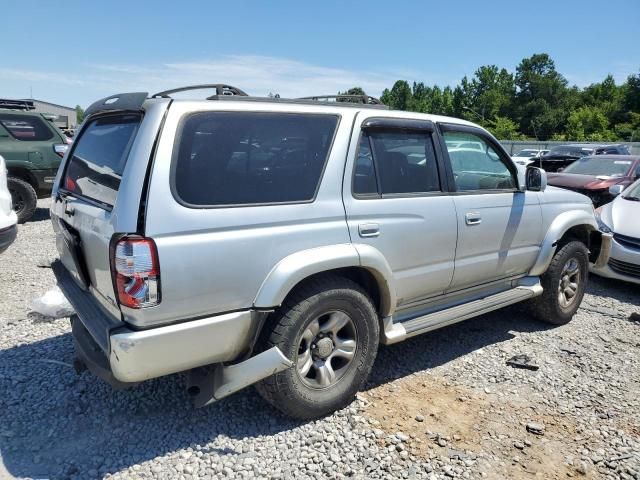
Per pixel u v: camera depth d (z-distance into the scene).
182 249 2.49
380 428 3.12
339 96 3.64
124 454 2.82
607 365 4.14
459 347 4.40
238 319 2.71
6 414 3.17
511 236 4.28
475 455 2.91
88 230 2.80
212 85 3.04
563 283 4.93
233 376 2.80
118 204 2.47
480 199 3.98
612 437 3.15
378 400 3.45
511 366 4.06
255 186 2.79
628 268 6.12
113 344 2.44
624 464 2.90
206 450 2.87
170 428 3.06
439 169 3.74
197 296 2.56
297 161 2.97
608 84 84.56
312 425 3.12
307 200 2.96
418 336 4.61
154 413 3.21
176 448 2.88
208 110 2.69
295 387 2.98
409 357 4.16
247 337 2.80
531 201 4.46
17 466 2.71
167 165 2.50
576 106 86.19
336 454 2.86
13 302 5.10
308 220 2.94
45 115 9.52
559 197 4.83
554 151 18.59
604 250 5.26
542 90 85.50
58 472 2.67
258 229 2.75
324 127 3.11
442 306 3.99
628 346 4.56
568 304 5.01
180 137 2.57
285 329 2.88
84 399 3.35
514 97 89.19
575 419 3.34
